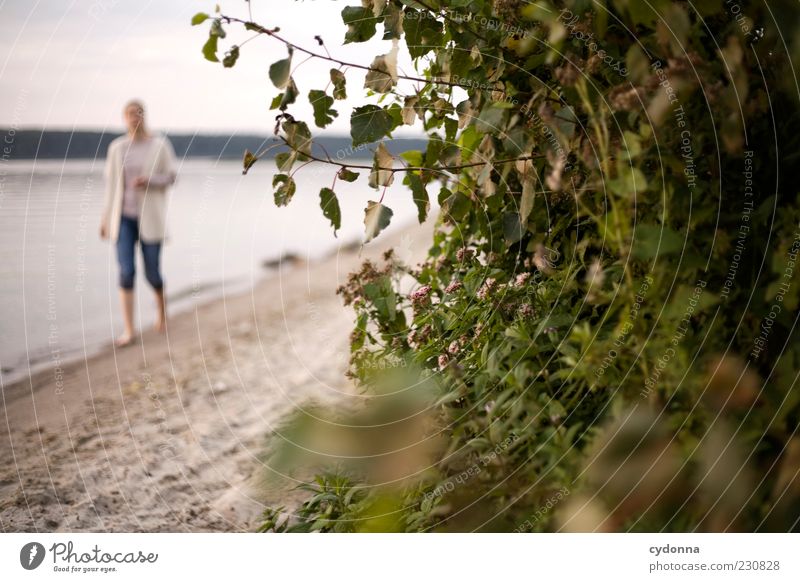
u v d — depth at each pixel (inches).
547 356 68.2
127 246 223.9
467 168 91.5
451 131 86.1
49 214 331.6
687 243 52.9
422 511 62.4
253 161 71.5
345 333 207.5
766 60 55.9
